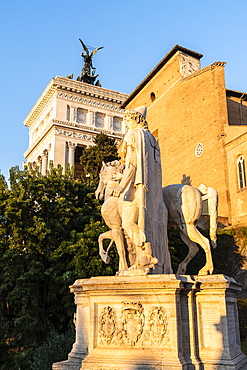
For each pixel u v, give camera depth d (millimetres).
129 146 9359
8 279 20594
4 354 14070
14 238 20797
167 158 47656
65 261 20922
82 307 8891
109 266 18703
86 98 63000
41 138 62688
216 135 40594
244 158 36781
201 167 41875
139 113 9969
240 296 28000
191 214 9609
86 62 72750
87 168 39062
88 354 8078
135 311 7898
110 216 9391
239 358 8203
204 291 8180
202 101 43562
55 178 24609
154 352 7555
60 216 22484
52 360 12547
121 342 7902
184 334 7855
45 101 65000
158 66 50438
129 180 9164
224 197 37875
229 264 29578
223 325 7906
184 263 9883
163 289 7723
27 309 19625
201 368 7648
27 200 21562
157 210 9523
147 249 8664
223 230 30719
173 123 47469
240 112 43781
